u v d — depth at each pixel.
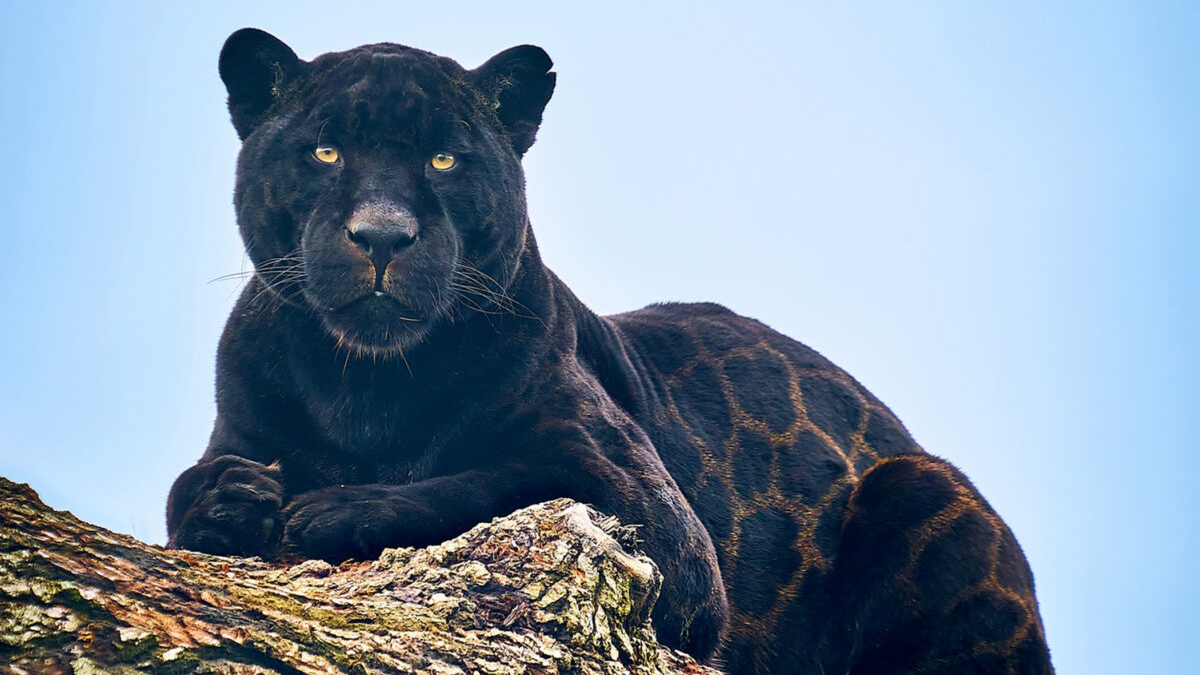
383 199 9.30
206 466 9.19
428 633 6.45
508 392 9.91
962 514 11.46
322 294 9.30
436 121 9.81
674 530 9.57
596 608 7.13
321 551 8.20
